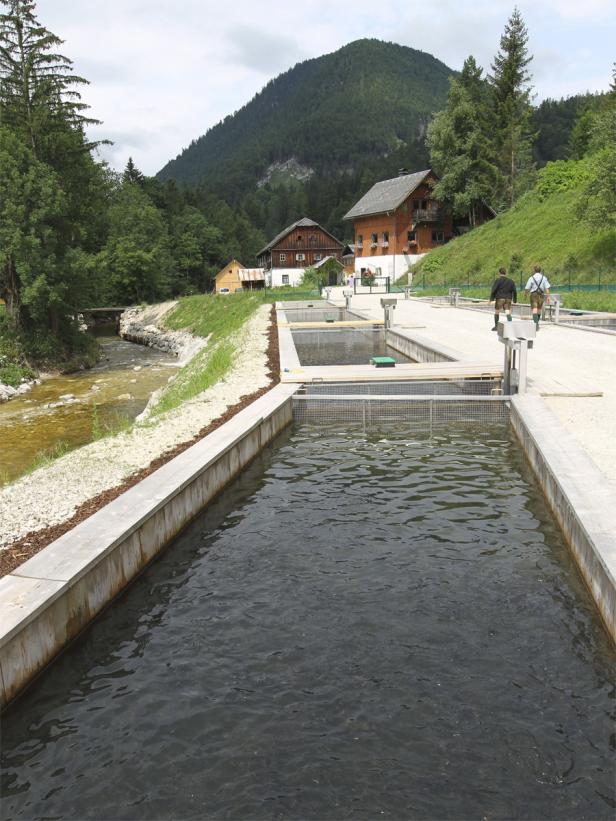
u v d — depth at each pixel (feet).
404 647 17.76
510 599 20.04
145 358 127.65
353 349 78.95
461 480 30.50
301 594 20.83
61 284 106.83
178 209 394.93
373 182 589.73
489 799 12.84
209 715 15.52
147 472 28.50
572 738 14.38
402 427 40.42
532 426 31.35
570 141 261.44
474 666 16.89
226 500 29.35
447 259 189.16
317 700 15.81
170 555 24.13
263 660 17.51
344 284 241.76
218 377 54.54
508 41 225.76
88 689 16.80
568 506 22.84
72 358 114.93
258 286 304.91
